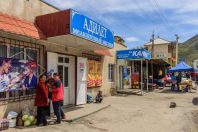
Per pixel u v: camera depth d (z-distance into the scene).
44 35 11.76
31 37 10.79
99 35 14.02
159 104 17.67
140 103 17.86
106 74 21.23
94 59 18.67
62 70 14.75
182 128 10.76
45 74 11.70
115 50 23.59
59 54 14.23
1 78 9.80
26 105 11.18
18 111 10.73
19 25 10.53
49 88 10.88
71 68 15.59
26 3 11.53
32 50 11.80
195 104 17.89
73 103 15.61
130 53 23.06
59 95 10.90
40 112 10.48
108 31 15.52
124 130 10.26
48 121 11.16
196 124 11.57
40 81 10.54
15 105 10.59
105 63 21.00
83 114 12.66
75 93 15.59
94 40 13.32
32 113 11.03
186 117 13.09
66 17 11.30
